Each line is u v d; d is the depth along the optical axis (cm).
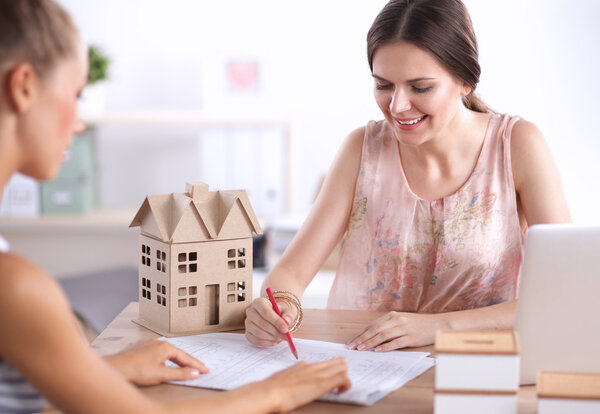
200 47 329
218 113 321
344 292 163
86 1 328
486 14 301
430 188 152
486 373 89
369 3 318
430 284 156
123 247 340
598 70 295
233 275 128
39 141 80
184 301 126
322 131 328
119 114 317
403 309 160
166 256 124
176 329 125
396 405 99
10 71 76
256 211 315
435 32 127
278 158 312
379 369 110
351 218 159
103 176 345
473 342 91
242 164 312
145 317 132
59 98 81
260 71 320
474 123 150
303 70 324
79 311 286
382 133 157
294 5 321
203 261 125
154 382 105
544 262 99
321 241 154
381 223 155
